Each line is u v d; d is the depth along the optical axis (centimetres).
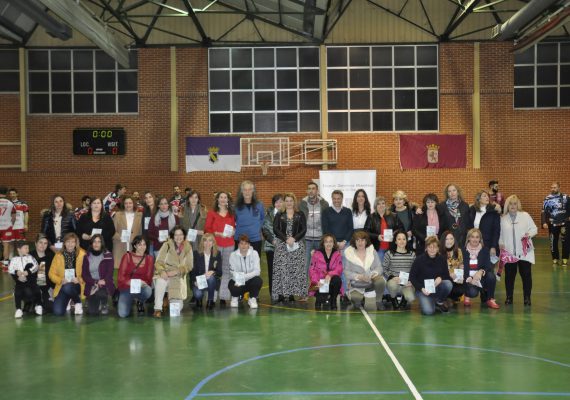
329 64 2348
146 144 2348
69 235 1000
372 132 2345
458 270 1007
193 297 1088
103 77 2348
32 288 992
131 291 960
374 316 973
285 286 1077
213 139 2342
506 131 2334
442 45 2328
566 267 1559
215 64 2353
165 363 705
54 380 643
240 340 815
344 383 625
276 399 577
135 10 2308
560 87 2330
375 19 2333
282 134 2358
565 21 1662
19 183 2348
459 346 776
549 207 1619
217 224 1084
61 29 1856
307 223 1114
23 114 2331
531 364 695
